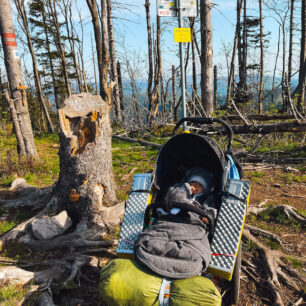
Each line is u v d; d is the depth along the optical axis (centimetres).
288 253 455
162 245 278
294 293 374
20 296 339
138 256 277
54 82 3581
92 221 498
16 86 872
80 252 452
